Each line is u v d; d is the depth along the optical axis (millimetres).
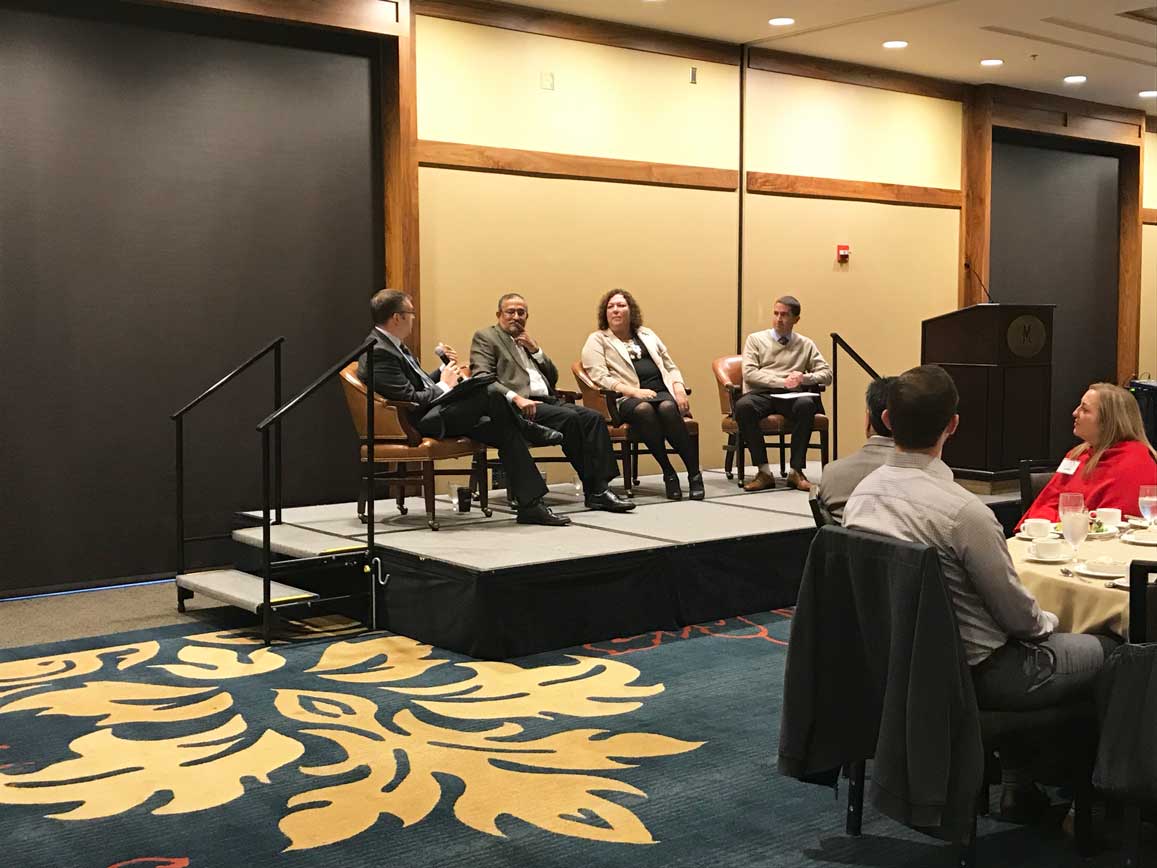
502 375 5910
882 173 8867
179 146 5895
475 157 6812
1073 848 2799
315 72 6309
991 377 6688
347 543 5062
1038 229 10117
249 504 6207
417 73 6598
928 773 2426
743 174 8078
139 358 5828
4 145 5426
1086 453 4121
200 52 5938
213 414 6066
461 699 3969
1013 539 3469
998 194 9758
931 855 2771
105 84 5672
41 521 5605
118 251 5746
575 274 7348
